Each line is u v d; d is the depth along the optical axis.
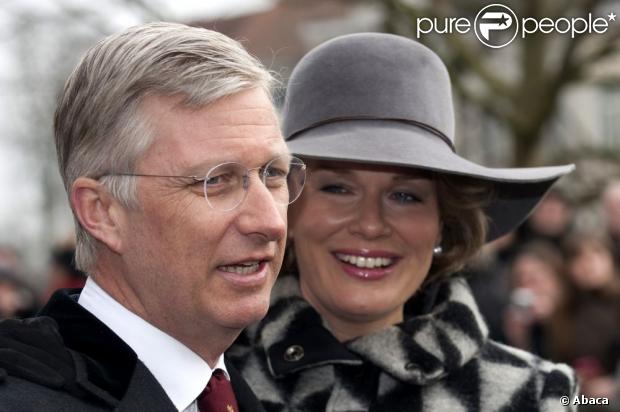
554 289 9.34
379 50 4.73
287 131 4.87
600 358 9.15
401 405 4.70
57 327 3.43
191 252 3.37
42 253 32.22
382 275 4.75
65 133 3.48
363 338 4.75
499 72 20.45
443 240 5.08
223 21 10.92
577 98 34.22
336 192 4.74
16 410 3.06
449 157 4.54
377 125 4.64
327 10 34.56
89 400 3.23
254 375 4.84
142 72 3.32
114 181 3.38
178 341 3.53
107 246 3.47
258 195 3.41
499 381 4.80
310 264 4.80
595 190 19.53
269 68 3.74
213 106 3.38
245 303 3.46
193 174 3.33
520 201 5.22
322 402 4.74
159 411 3.33
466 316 4.90
